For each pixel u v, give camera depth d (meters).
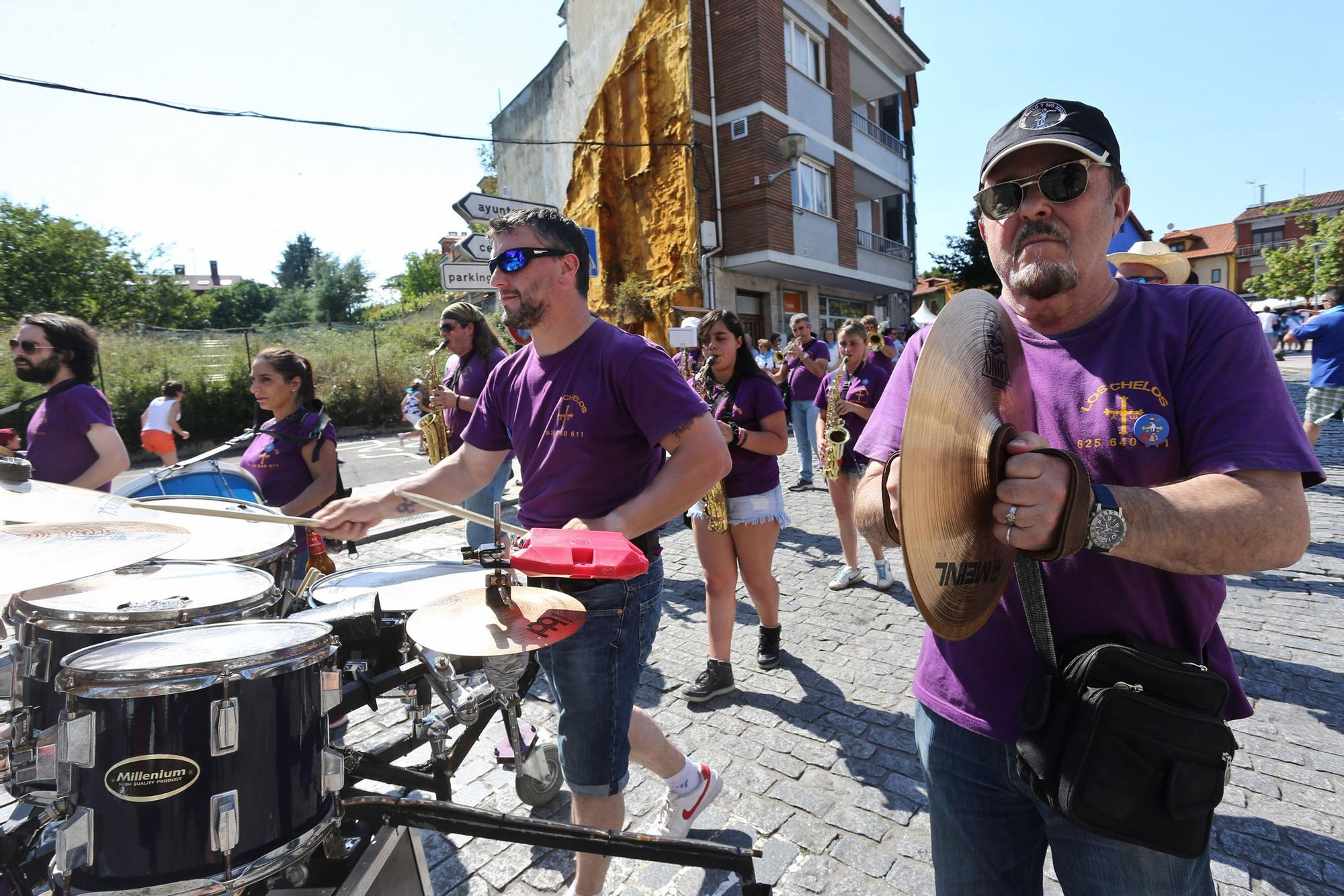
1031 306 1.29
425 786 1.80
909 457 0.92
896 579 4.98
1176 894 1.09
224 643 1.44
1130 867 1.11
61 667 1.38
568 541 1.43
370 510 1.72
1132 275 4.93
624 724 1.92
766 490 3.37
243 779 1.36
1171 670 1.03
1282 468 1.00
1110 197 1.24
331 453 3.34
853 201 17.95
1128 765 0.99
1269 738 2.86
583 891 1.98
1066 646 1.16
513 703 1.71
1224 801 2.49
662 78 14.88
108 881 1.32
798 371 8.09
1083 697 1.03
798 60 16.02
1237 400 1.06
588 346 1.90
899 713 3.19
